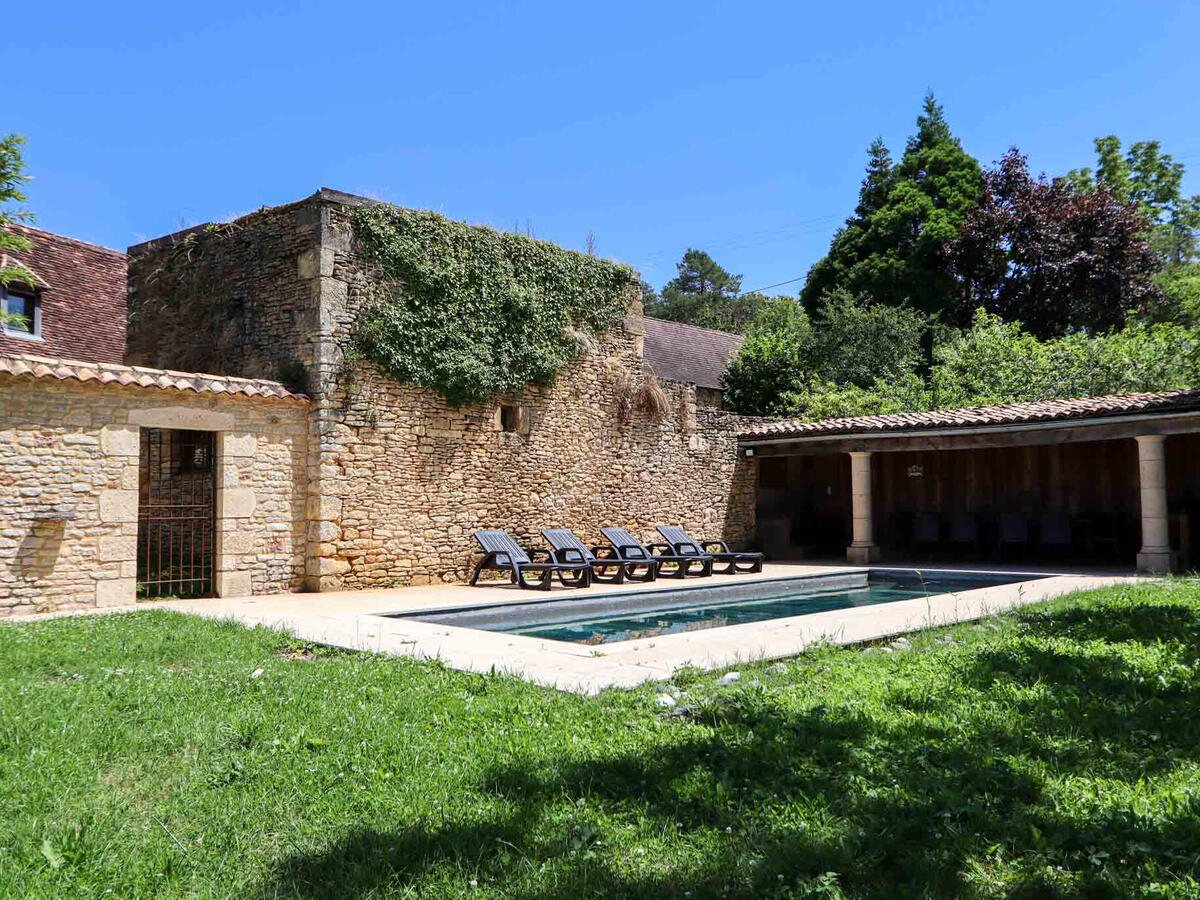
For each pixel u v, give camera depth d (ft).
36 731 11.03
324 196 32.30
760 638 18.98
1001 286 82.02
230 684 13.96
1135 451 44.34
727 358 68.08
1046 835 8.09
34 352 40.19
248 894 7.07
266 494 30.94
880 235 81.61
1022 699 12.92
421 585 34.81
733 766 9.96
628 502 44.37
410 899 7.02
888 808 8.67
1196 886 6.97
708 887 7.18
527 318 38.55
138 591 29.73
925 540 49.44
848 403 58.90
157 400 28.07
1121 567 40.81
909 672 14.96
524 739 11.00
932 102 88.33
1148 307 79.56
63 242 46.21
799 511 55.57
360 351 33.12
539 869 7.53
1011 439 39.75
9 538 24.62
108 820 8.45
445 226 35.78
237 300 35.22
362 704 12.80
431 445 35.53
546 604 28.27
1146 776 9.61
